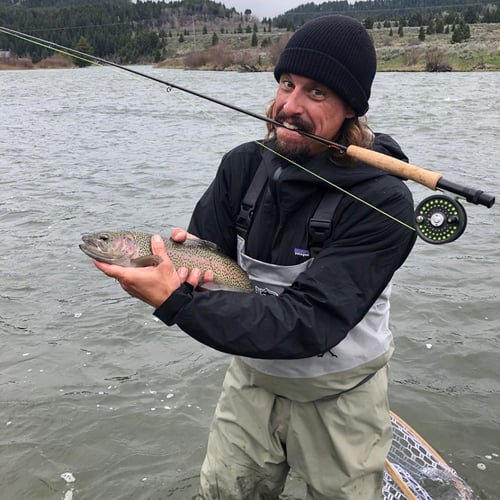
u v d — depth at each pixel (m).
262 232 1.24
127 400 2.12
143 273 0.98
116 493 1.72
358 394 1.27
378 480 1.35
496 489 1.73
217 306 1.00
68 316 2.73
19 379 2.25
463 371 2.28
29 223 4.19
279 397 1.33
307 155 1.18
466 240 3.70
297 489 1.73
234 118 10.43
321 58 1.12
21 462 1.83
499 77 20.67
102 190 5.20
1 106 13.86
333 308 1.03
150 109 12.44
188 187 5.25
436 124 9.34
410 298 2.86
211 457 1.40
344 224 1.11
